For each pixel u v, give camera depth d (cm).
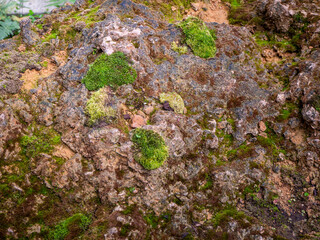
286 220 308
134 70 330
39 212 287
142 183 297
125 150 294
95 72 319
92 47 348
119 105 317
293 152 341
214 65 370
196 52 368
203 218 301
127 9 396
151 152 293
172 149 310
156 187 300
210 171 326
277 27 438
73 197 293
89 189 295
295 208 315
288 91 365
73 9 442
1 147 294
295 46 421
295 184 327
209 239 285
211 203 313
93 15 397
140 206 295
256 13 462
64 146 303
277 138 353
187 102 349
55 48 377
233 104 361
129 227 275
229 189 320
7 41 386
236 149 342
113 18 363
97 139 296
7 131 300
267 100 367
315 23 415
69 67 336
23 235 277
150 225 289
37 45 376
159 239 287
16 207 282
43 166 294
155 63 351
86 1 451
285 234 296
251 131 349
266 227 290
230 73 372
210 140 331
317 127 335
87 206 296
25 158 299
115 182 294
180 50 366
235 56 385
